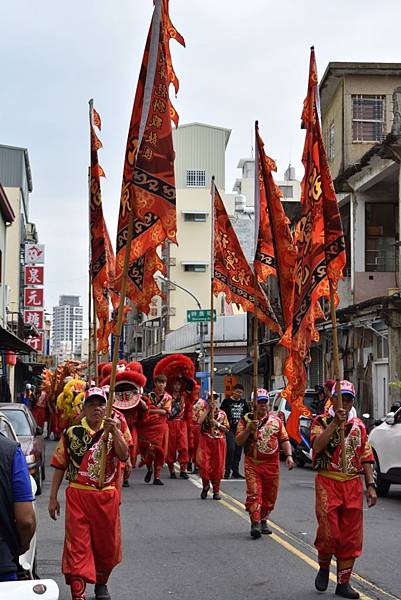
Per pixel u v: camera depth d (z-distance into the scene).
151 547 10.37
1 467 4.58
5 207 39.84
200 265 65.31
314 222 8.81
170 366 18.45
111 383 7.22
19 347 28.61
